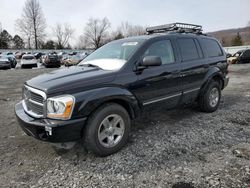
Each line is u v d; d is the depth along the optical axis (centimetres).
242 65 2070
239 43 6259
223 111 583
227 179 301
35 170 332
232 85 988
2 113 598
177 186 291
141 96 405
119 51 435
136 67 399
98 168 333
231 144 399
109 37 8456
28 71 1928
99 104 346
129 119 390
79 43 8812
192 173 316
